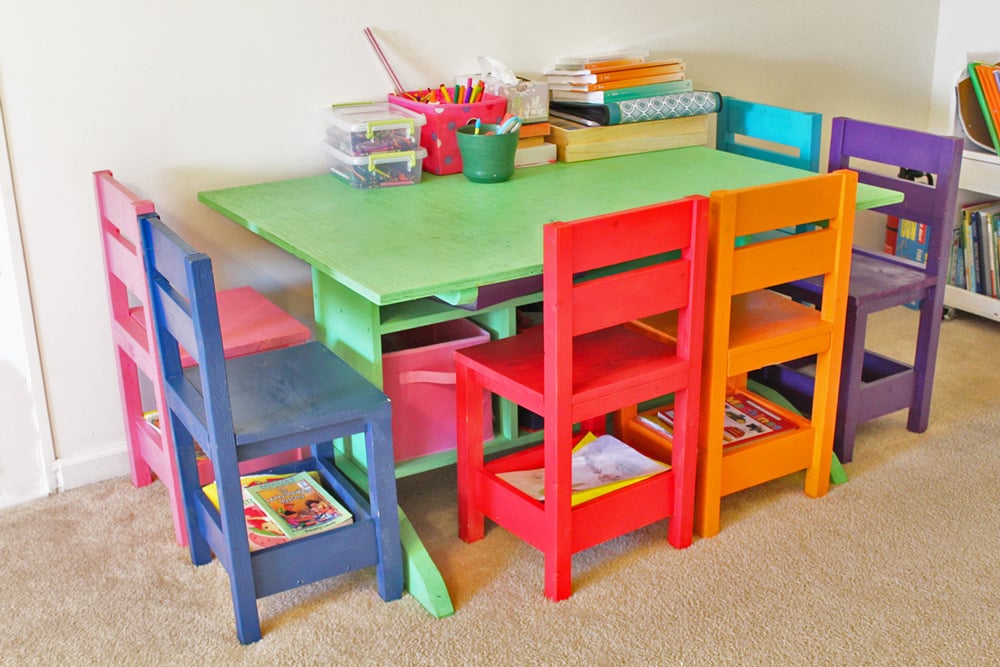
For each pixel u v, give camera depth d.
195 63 2.21
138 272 1.88
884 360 2.54
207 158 2.29
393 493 1.83
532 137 2.47
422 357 2.12
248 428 1.69
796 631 1.81
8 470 2.23
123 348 2.13
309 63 2.34
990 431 2.50
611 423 2.39
